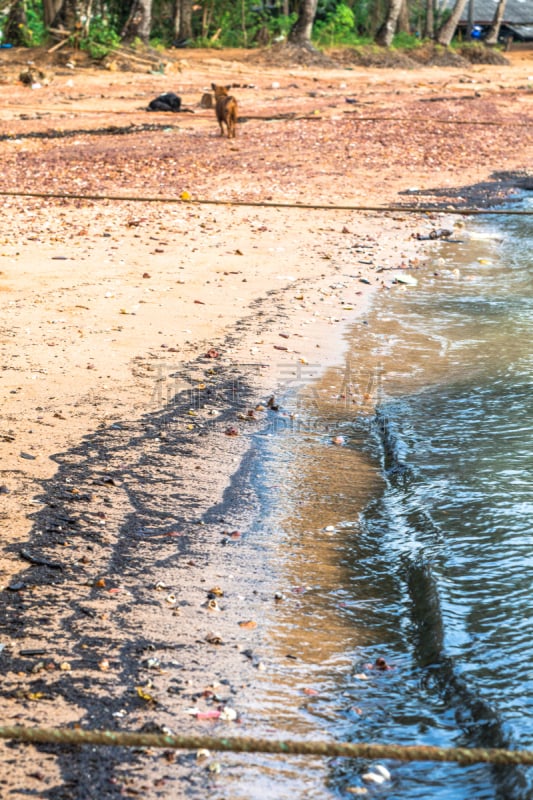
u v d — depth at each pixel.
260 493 6.57
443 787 3.81
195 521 6.09
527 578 5.41
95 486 6.41
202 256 12.87
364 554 5.84
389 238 14.67
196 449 7.16
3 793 3.64
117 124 26.36
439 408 8.12
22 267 11.92
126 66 38.94
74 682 4.37
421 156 22.62
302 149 22.86
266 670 4.59
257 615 5.09
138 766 3.86
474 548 5.77
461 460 7.09
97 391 8.05
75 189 17.56
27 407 7.62
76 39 39.09
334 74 43.22
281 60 44.91
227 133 24.44
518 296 11.73
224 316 10.30
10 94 31.86
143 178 18.81
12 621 4.83
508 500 6.41
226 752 3.98
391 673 4.64
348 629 5.03
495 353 9.54
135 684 4.39
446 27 55.12
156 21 50.88
